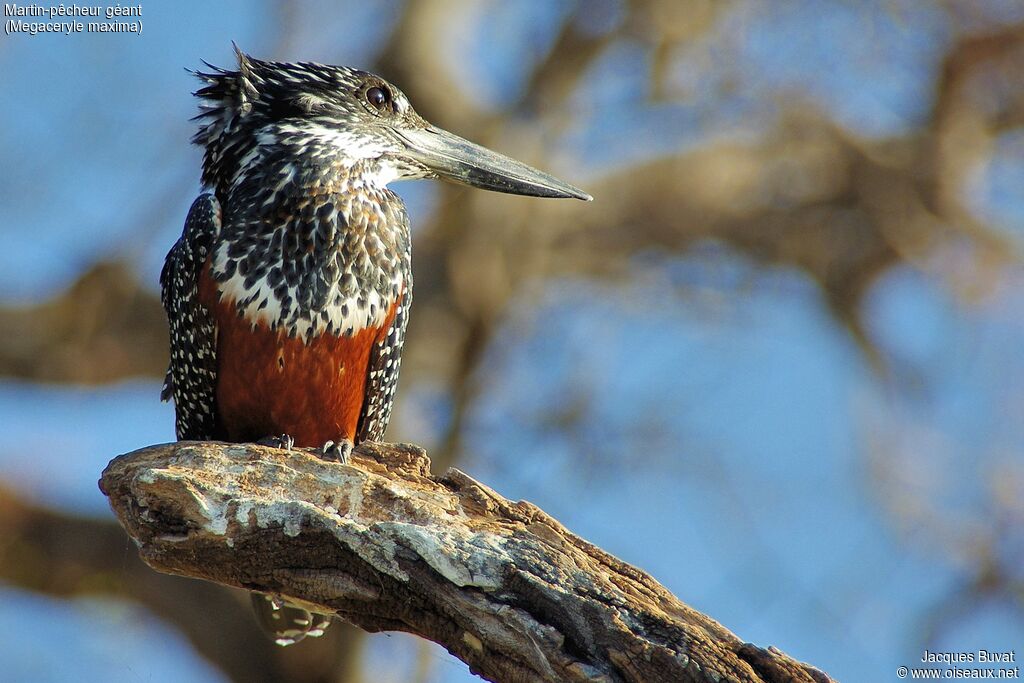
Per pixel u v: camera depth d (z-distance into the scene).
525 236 16.12
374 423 7.88
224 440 7.82
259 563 5.89
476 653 5.78
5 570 14.37
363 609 5.93
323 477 5.81
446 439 15.07
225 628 14.52
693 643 5.54
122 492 5.91
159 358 15.77
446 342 15.82
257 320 7.11
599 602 5.61
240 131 7.65
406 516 5.80
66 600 14.59
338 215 7.32
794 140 16.41
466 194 15.82
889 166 16.34
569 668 5.57
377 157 7.72
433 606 5.80
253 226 7.22
